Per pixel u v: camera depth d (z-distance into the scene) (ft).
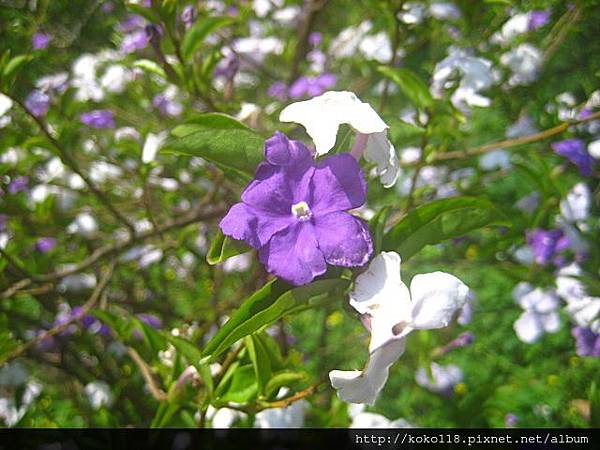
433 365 1.36
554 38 1.26
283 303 0.55
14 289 1.15
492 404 1.05
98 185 1.37
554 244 1.13
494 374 1.54
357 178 0.54
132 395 1.24
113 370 1.31
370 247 0.52
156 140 1.15
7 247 1.20
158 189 1.34
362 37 1.49
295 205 0.54
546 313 1.29
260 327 0.55
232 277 1.45
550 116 1.23
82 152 1.38
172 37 0.90
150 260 1.38
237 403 0.74
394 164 0.56
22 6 1.52
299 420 0.87
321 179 0.54
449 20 1.12
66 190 1.37
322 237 0.52
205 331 1.08
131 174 1.30
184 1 1.07
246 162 0.58
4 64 0.96
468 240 1.45
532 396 1.46
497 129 1.52
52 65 1.50
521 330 1.31
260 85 1.48
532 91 1.28
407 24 1.06
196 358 0.74
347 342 1.55
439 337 1.40
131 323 1.00
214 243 0.55
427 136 0.91
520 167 1.05
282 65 1.55
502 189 1.49
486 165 1.32
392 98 1.34
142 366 0.96
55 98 1.37
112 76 1.37
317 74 1.50
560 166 1.23
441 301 0.51
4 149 1.19
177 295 1.53
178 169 1.28
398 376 1.49
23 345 1.15
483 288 1.71
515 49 1.23
